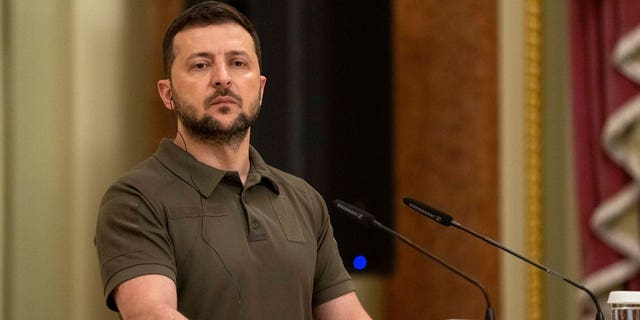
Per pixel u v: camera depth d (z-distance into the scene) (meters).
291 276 6.57
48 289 9.74
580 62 12.79
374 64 12.24
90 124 9.83
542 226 12.52
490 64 12.09
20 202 9.74
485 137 12.04
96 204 9.84
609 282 12.56
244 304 6.37
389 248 12.13
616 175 12.60
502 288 12.01
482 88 12.05
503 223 12.16
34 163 9.76
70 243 9.74
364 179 12.13
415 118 12.23
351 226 12.02
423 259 11.99
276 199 6.80
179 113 6.64
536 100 12.45
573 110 12.78
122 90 10.04
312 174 11.87
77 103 9.74
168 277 6.22
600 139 12.70
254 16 11.59
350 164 12.06
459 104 12.09
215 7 6.75
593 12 12.74
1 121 9.70
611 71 12.59
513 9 12.38
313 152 11.88
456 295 11.83
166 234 6.34
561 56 12.83
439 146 12.12
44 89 9.77
